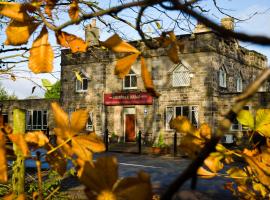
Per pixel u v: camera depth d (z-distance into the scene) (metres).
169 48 0.60
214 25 0.38
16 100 33.44
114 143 27.83
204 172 0.67
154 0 0.47
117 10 0.56
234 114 0.38
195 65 25.09
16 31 0.63
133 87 27.67
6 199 0.72
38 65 0.63
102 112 28.78
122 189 0.41
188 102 25.31
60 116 0.61
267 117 0.72
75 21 0.62
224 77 26.45
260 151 0.70
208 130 0.61
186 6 0.41
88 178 0.41
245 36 0.33
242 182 0.87
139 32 0.60
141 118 27.33
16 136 0.57
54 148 0.61
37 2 0.64
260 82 0.37
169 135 25.98
